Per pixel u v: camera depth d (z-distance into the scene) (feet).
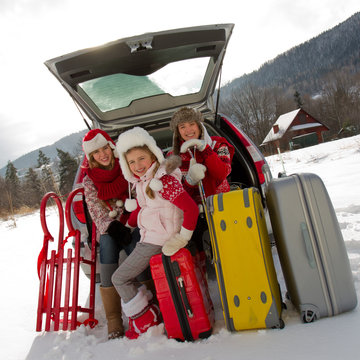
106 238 8.37
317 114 211.00
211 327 6.78
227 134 11.33
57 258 8.96
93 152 8.51
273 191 6.62
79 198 9.69
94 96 11.68
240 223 6.48
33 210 57.57
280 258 7.18
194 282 6.70
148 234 7.40
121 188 8.61
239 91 167.12
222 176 8.39
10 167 165.99
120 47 10.07
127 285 7.47
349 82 210.79
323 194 6.42
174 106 12.55
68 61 10.15
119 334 7.80
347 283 6.32
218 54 10.96
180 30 10.05
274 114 183.01
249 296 6.45
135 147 7.27
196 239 8.52
